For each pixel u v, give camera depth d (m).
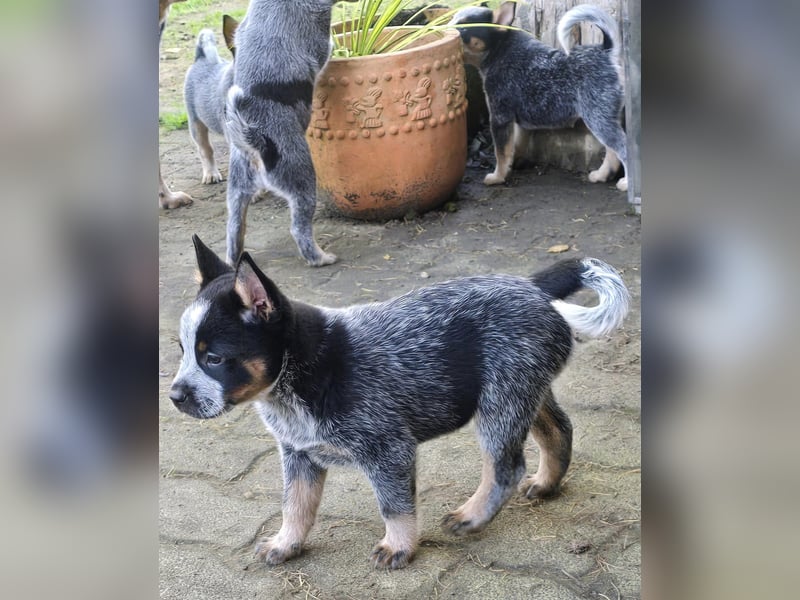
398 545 2.24
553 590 2.18
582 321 2.23
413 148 3.14
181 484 2.42
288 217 3.32
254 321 2.18
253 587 2.23
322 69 3.07
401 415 2.23
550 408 2.32
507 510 2.33
